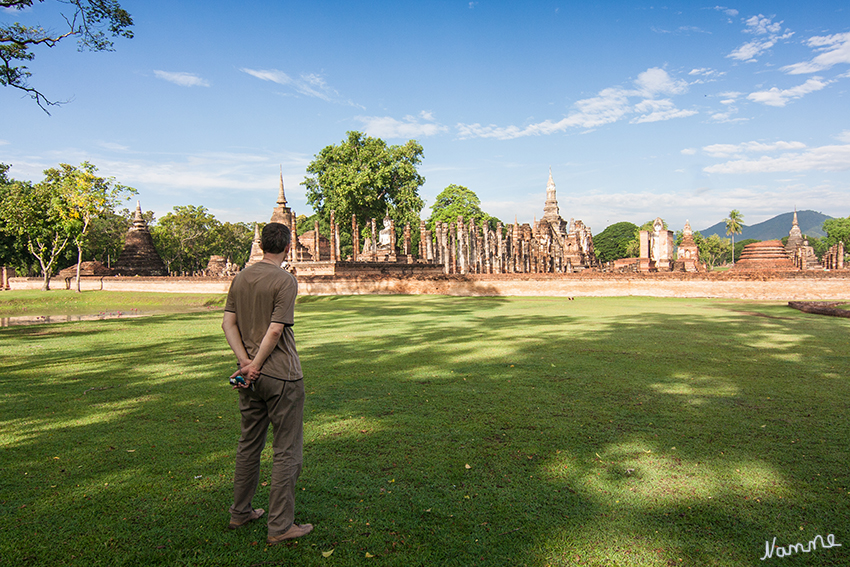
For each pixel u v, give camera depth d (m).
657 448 4.62
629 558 2.94
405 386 6.99
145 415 5.78
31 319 22.67
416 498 3.70
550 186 71.75
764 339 11.02
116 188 41.41
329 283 30.94
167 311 27.20
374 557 2.98
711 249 117.50
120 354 10.14
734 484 3.88
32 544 3.11
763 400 6.13
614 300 24.45
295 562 2.94
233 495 3.77
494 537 3.18
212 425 5.39
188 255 72.69
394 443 4.79
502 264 44.22
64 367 8.76
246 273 3.46
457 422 5.39
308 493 3.79
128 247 53.25
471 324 14.58
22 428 5.34
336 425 5.32
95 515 3.47
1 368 8.71
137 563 2.93
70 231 40.84
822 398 6.20
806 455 4.41
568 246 57.53
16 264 57.06
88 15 15.75
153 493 3.80
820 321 14.55
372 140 50.44
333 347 10.50
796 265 47.50
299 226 76.00
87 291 41.28
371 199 46.97
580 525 3.31
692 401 6.11
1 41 14.91
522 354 9.39
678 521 3.36
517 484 3.91
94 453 4.61
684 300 24.11
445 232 44.06
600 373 7.68
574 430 5.12
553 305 21.61
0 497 3.73
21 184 53.19
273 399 3.25
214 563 2.93
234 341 3.38
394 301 24.97
